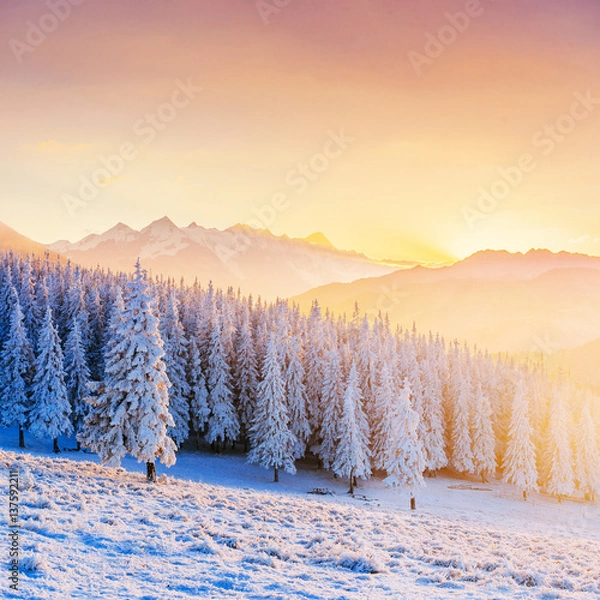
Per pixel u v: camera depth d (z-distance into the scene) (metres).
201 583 18.95
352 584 20.72
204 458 73.31
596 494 79.94
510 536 38.66
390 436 65.56
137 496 33.25
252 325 95.69
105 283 104.94
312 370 81.31
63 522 24.23
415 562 25.50
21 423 64.25
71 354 70.50
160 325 72.88
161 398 41.31
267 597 18.02
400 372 88.56
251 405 78.19
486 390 95.50
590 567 27.66
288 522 32.03
